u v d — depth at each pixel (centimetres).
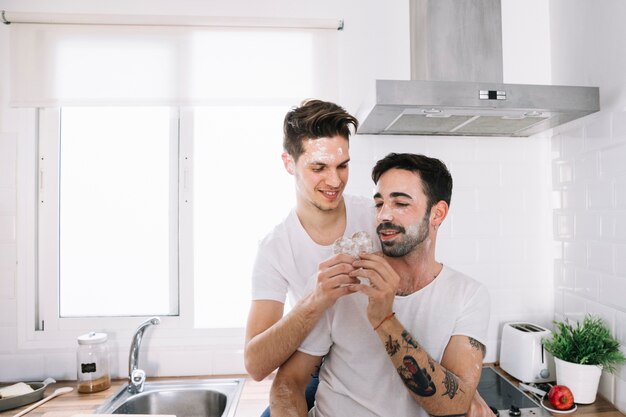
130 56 161
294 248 118
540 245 176
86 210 172
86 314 172
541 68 175
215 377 166
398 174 98
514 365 156
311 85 165
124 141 174
